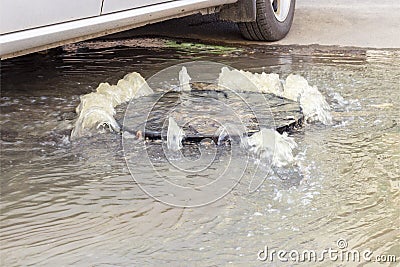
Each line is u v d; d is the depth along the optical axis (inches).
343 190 95.6
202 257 78.0
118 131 118.9
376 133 118.1
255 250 79.5
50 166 104.4
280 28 204.7
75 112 130.1
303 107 127.0
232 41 206.1
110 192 95.7
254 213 88.7
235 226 85.4
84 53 185.6
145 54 185.2
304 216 87.8
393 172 101.6
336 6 269.4
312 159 106.6
